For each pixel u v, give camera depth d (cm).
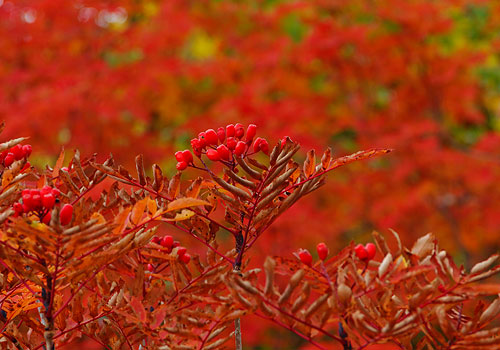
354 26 685
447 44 782
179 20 714
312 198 698
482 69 796
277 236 641
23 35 682
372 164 749
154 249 148
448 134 750
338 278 122
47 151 648
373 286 122
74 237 114
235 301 121
